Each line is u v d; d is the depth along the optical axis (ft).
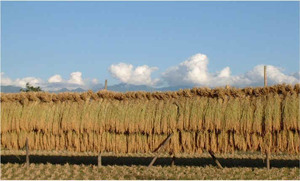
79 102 59.88
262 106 54.85
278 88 55.01
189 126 56.49
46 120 59.77
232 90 56.24
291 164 61.41
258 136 55.31
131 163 63.52
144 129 57.67
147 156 71.97
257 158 68.90
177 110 57.21
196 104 56.54
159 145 57.93
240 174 52.70
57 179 50.49
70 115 59.21
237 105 55.52
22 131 60.54
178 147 57.26
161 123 57.11
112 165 61.77
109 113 58.70
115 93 59.77
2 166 60.64
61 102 60.59
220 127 55.47
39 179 50.72
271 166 59.31
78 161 65.87
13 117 60.29
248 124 54.70
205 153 76.48
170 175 52.21
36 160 67.10
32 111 60.18
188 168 56.85
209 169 56.85
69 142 59.72
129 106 58.70
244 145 55.52
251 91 55.98
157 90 59.31
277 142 54.65
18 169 57.93
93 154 75.97
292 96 54.19
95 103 59.62
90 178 50.85
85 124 58.75
